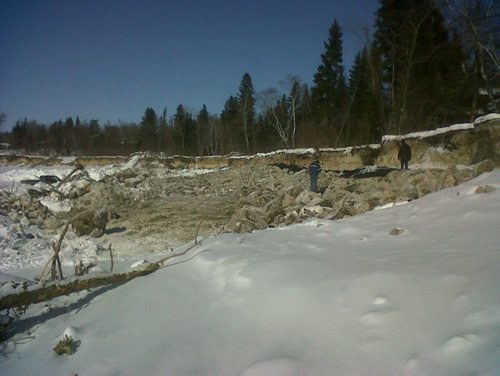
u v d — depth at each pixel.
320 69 55.56
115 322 4.92
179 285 5.55
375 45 39.25
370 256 5.44
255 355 3.71
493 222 5.84
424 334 3.45
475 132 22.56
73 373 4.10
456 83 32.47
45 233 12.18
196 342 4.11
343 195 13.03
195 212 16.67
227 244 6.79
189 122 80.44
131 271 6.34
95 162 54.09
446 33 34.53
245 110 66.00
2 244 9.94
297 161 37.06
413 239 6.02
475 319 3.42
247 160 44.97
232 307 4.60
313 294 4.39
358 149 33.44
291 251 6.27
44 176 29.33
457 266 4.43
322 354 3.50
